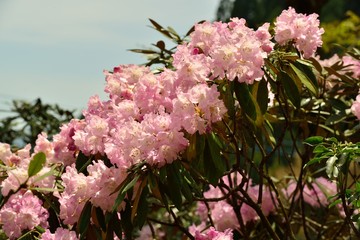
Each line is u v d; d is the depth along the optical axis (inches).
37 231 136.6
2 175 148.1
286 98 149.9
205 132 127.3
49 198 144.7
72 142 148.7
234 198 163.8
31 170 118.5
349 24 317.4
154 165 127.2
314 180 176.6
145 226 211.5
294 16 142.0
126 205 132.3
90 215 132.2
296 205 173.0
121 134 127.7
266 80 141.6
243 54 128.1
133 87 142.8
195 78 130.3
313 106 173.9
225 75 131.6
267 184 181.2
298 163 217.3
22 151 152.4
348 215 136.4
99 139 138.4
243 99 130.4
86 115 147.9
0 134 226.2
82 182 132.2
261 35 136.1
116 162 130.5
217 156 128.4
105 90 144.1
